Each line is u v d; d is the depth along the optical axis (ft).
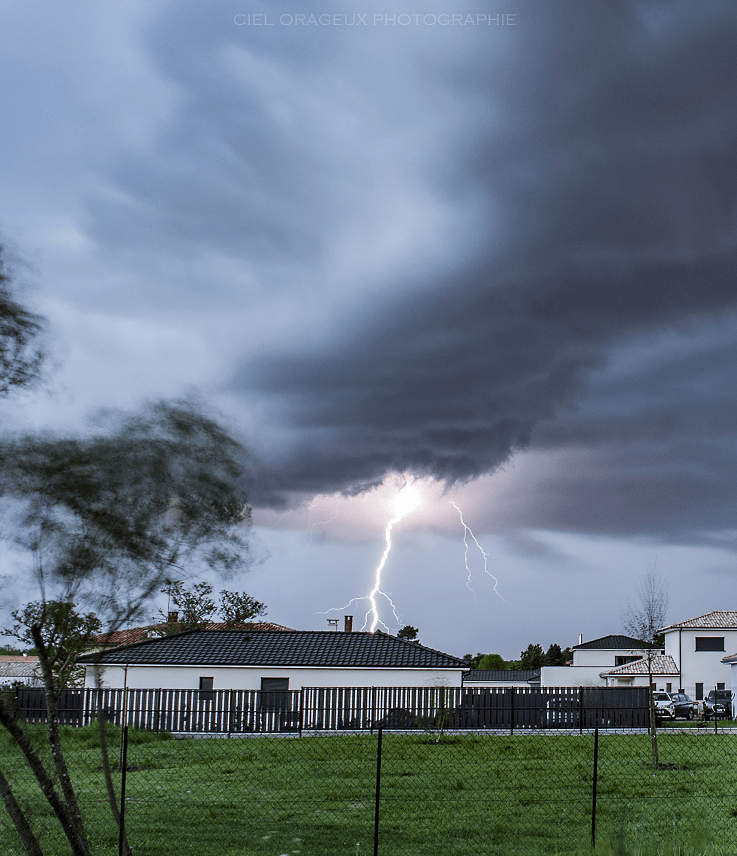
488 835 36.32
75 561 25.86
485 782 52.47
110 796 27.78
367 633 147.54
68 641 26.27
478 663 374.02
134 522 26.45
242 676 129.80
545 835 36.24
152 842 34.40
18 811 24.75
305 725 107.76
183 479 27.02
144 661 128.98
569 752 72.74
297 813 41.57
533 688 115.34
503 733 102.68
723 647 206.39
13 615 25.55
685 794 47.65
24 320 25.93
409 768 60.03
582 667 225.35
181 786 50.42
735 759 67.31
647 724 113.39
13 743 28.19
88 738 76.64
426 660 134.00
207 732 103.35
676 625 208.54
